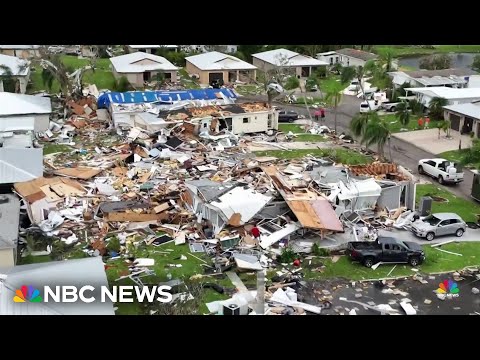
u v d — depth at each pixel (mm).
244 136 70250
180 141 63406
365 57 110750
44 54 93812
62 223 44469
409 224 46250
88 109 76562
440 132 72938
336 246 41969
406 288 37188
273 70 99500
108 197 49344
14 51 108750
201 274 38156
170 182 52625
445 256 41625
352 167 52094
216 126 68438
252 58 115438
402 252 40000
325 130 72625
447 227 44500
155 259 40125
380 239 40812
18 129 61562
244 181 50562
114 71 99812
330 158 61500
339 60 116938
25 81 85875
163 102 75250
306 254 41188
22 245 41156
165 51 117938
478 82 92188
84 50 118125
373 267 39719
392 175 50438
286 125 75688
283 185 48000
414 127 75312
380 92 88500
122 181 52750
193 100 77188
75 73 89000
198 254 41000
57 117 74625
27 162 51531
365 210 47219
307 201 45219
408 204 48812
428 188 54625
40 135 67062
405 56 136875
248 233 42875
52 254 40250
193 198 46719
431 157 63906
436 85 88750
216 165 57594
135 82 94562
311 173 51188
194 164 57500
